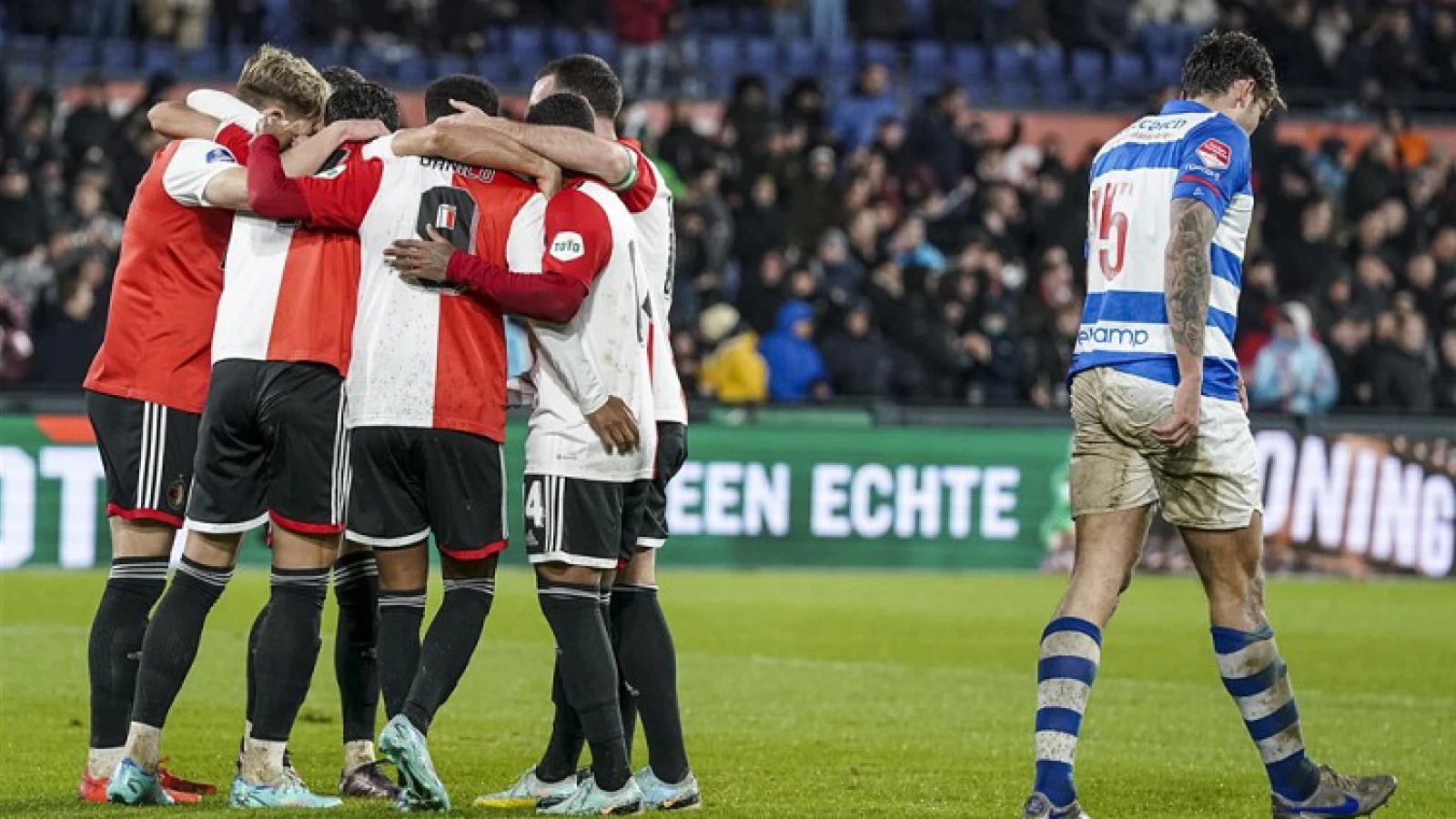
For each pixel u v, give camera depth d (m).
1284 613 44.19
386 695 18.59
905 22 71.69
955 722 27.75
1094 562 18.50
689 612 41.41
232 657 32.59
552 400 18.39
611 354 18.30
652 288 19.50
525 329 19.06
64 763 22.30
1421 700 31.67
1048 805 17.80
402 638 18.66
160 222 19.78
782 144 60.12
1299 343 55.16
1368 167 63.72
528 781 20.05
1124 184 18.56
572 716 19.75
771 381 52.81
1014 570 51.25
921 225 57.59
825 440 50.31
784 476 50.12
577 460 18.27
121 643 19.70
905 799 21.00
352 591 20.17
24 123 56.88
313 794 18.98
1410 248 62.56
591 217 18.09
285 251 18.88
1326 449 52.22
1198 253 17.81
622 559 19.22
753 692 30.59
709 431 49.66
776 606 42.69
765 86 62.72
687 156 58.72
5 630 35.19
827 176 59.16
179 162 19.34
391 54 66.44
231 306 18.95
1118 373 18.30
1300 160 62.66
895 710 28.88
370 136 18.69
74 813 18.17
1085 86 70.88
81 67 65.06
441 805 18.11
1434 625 42.62
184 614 18.98
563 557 18.27
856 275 55.59
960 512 51.03
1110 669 34.62
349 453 18.55
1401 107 70.50
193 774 22.08
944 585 47.81
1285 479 52.00
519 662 33.19
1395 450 52.56
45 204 53.53
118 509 19.88
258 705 18.77
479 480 18.39
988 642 37.94
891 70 70.81
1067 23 72.62
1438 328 59.91
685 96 67.31
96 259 50.22
